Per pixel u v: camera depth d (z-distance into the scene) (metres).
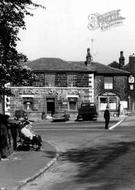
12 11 18.78
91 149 24.41
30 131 23.44
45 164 18.09
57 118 57.31
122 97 67.62
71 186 13.56
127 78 67.88
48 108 64.31
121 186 13.12
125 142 27.27
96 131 36.69
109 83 67.56
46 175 16.08
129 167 17.00
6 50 19.06
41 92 64.00
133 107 67.88
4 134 19.69
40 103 63.91
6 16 18.66
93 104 60.25
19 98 63.19
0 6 18.69
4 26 18.69
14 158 19.97
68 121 57.28
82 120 58.09
